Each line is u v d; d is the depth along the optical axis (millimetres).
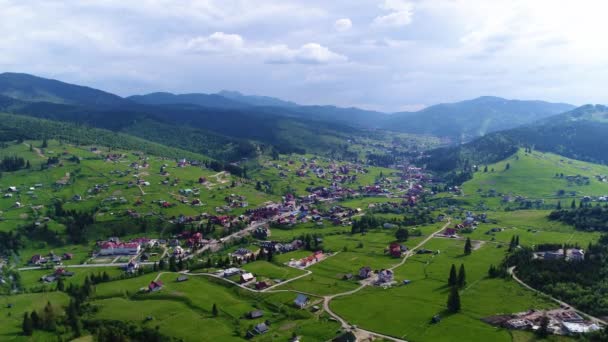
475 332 167750
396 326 176000
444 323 176500
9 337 179000
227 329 181500
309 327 177875
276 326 182875
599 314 177000
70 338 181750
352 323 180250
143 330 183125
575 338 159750
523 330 168000
